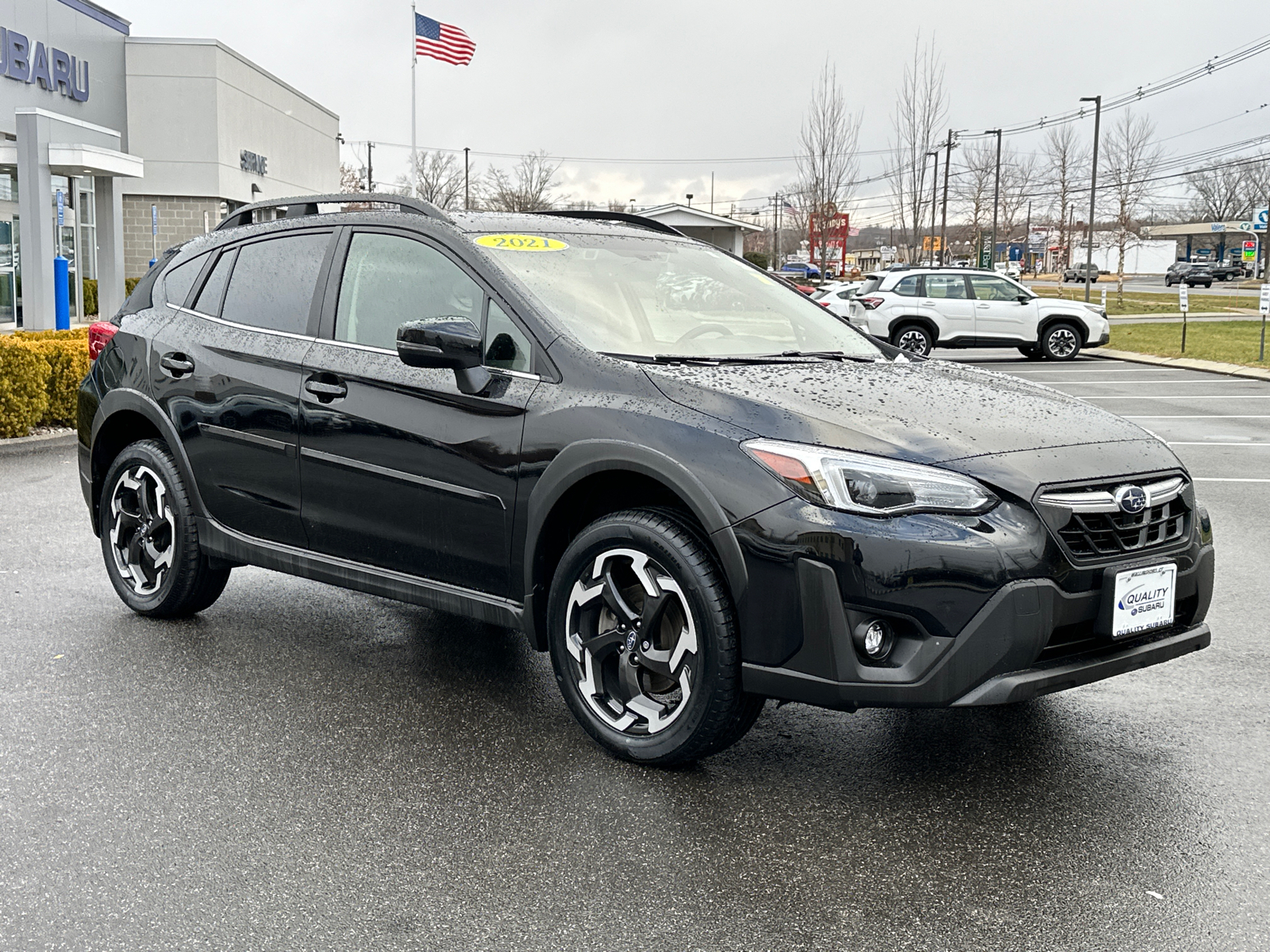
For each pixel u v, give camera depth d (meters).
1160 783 3.60
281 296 4.69
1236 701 4.36
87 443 5.35
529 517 3.76
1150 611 3.43
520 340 3.92
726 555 3.32
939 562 3.14
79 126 22.25
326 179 46.59
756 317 4.55
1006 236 77.12
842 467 3.25
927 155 46.69
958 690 3.17
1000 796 3.50
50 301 20.64
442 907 2.82
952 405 3.70
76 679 4.41
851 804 3.43
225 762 3.67
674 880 2.97
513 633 5.12
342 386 4.29
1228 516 7.90
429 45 30.61
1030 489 3.26
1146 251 104.19
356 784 3.53
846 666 3.21
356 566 4.36
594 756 3.77
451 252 4.20
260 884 2.92
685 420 3.49
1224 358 22.23
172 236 33.00
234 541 4.75
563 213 4.91
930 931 2.73
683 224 57.50
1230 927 2.76
